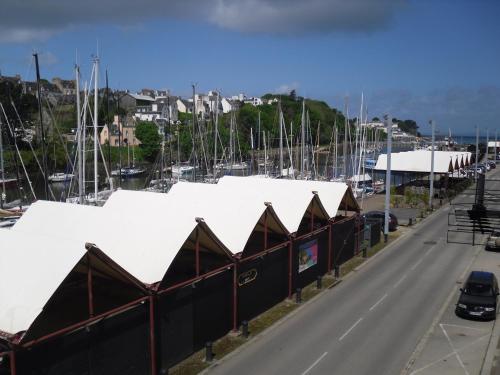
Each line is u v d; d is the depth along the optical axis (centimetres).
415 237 4019
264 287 2348
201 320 1917
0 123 5622
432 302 2469
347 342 1995
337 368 1770
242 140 10931
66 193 6175
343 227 3222
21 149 8044
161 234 1845
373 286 2744
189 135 9494
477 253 3469
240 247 2138
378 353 1891
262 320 2252
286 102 17925
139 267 1716
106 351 1484
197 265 1872
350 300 2516
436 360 1817
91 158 6700
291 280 2573
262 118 13175
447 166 6506
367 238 3644
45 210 2278
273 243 2523
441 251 3544
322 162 11619
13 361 1230
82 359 1409
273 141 12150
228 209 2339
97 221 2077
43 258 1445
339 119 16625
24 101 8494
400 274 2973
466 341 1986
